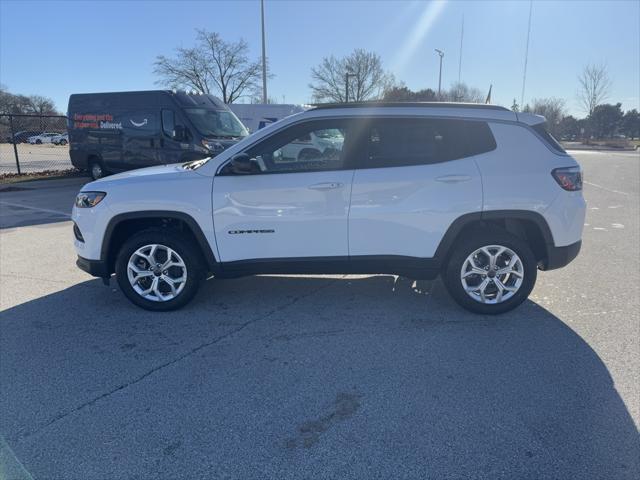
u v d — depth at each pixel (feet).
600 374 11.04
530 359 11.75
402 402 10.05
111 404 10.12
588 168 71.15
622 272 18.48
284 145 13.88
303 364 11.66
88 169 49.42
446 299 15.67
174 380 11.02
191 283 14.61
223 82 129.08
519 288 14.01
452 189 13.44
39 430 9.30
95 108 46.19
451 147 13.65
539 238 14.01
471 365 11.50
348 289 16.69
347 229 13.78
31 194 42.86
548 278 17.83
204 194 13.88
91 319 14.47
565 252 13.94
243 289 16.83
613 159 98.37
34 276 18.69
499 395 10.25
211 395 10.39
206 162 14.61
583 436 8.93
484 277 14.08
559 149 14.03
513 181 13.48
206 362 11.81
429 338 12.93
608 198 38.11
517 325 13.69
